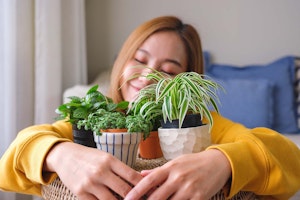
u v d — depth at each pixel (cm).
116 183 53
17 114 166
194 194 51
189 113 70
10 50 155
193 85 66
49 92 178
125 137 62
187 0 241
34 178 62
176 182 51
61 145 61
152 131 76
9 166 66
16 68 160
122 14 247
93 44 250
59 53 185
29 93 172
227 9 240
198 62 103
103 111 67
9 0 154
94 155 56
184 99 65
